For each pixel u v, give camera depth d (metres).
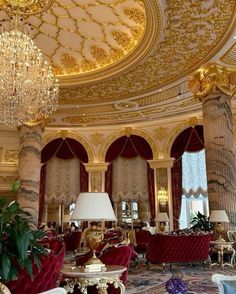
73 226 13.46
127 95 10.49
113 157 13.55
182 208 12.59
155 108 11.71
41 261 3.09
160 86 9.74
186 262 7.66
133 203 13.23
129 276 6.86
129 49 8.56
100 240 3.77
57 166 13.98
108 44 8.83
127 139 13.53
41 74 8.59
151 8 6.31
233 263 7.97
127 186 13.39
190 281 6.15
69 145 13.87
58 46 9.13
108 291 4.01
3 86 8.18
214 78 8.46
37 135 11.12
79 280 3.47
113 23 8.01
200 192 12.22
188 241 7.70
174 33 7.06
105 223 12.88
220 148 8.38
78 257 4.41
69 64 9.76
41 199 13.48
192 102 11.17
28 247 2.97
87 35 8.58
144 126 13.44
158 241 7.79
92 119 12.89
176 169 12.63
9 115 8.90
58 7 7.56
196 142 12.28
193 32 7.02
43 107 9.47
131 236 10.91
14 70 8.02
